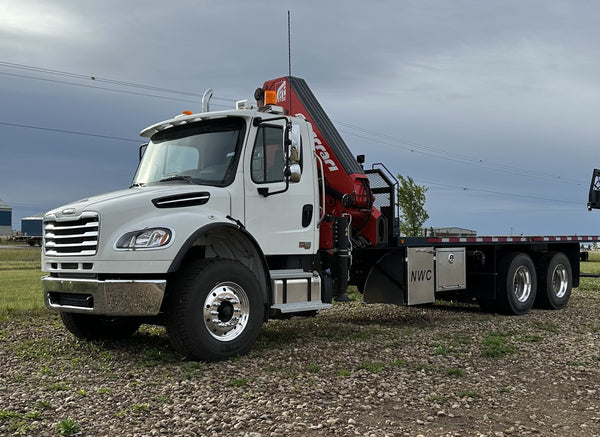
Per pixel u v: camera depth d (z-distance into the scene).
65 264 6.40
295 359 6.36
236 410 4.52
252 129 6.93
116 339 7.56
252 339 6.50
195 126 7.27
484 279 10.72
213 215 6.39
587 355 6.84
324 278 7.64
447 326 9.03
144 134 7.84
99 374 5.66
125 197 6.14
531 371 6.04
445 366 6.19
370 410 4.58
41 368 5.91
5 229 91.19
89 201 6.30
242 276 6.45
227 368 5.85
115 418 4.31
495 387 5.37
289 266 7.46
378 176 9.29
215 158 6.92
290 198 7.26
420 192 17.98
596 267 27.86
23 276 20.62
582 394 5.18
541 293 11.58
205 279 6.11
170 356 6.29
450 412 4.57
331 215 8.49
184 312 5.96
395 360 6.41
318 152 8.72
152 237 5.91
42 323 8.91
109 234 5.96
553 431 4.16
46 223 6.73
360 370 5.87
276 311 7.14
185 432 4.01
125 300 5.91
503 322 9.55
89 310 6.12
